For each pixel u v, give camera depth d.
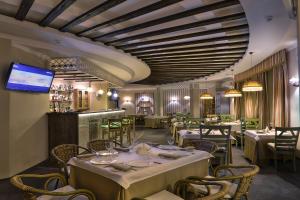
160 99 16.20
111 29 4.52
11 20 3.80
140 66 7.82
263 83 7.57
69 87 9.51
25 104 5.04
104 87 11.84
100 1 3.35
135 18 3.90
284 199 3.41
